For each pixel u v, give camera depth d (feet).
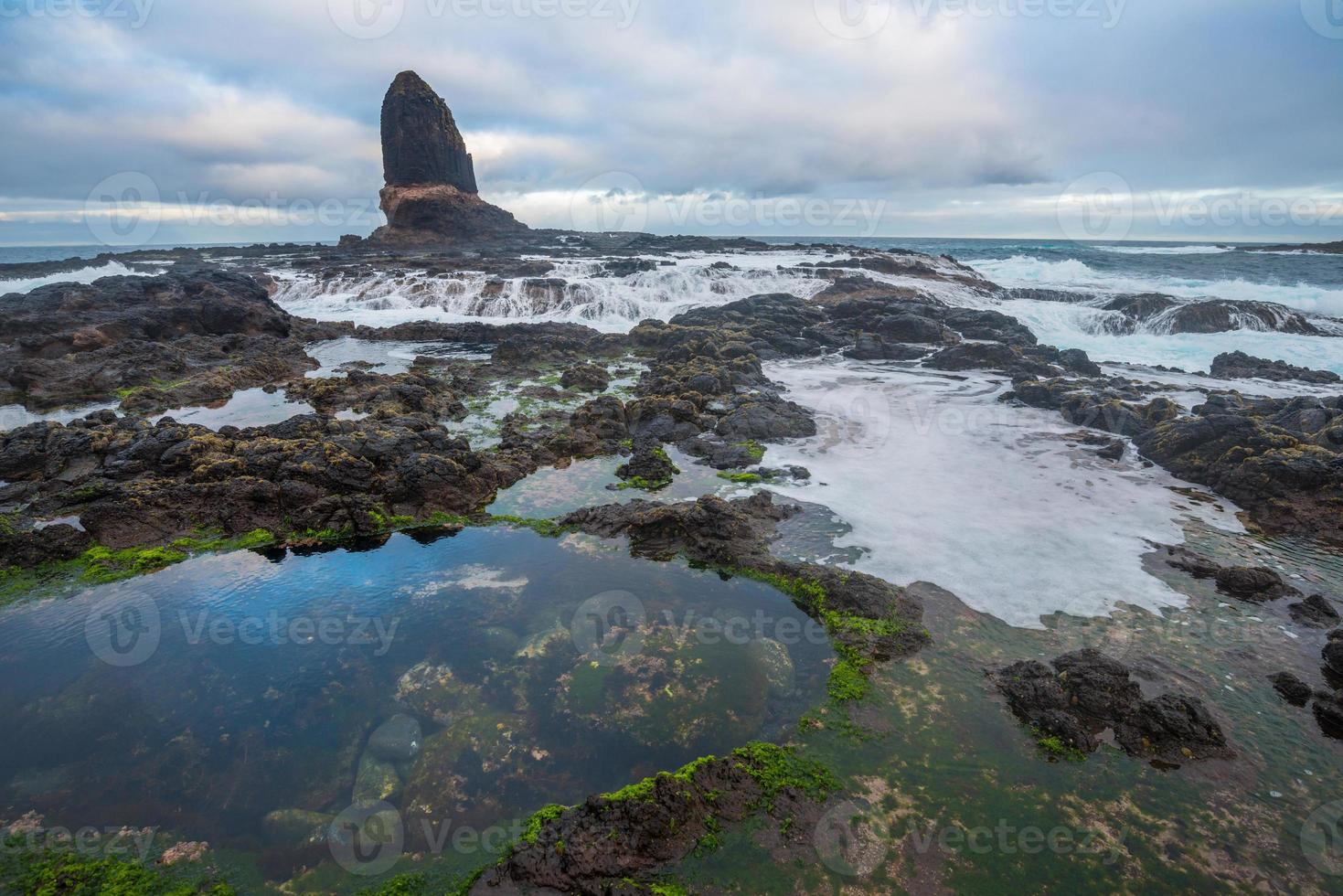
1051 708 22.18
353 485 38.45
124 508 35.37
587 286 111.04
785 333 87.76
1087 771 20.21
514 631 27.37
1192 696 23.16
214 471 39.06
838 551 33.09
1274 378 68.08
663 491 41.01
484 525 37.01
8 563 32.58
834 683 23.94
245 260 153.17
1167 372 72.84
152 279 91.66
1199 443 43.62
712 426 52.70
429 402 56.44
